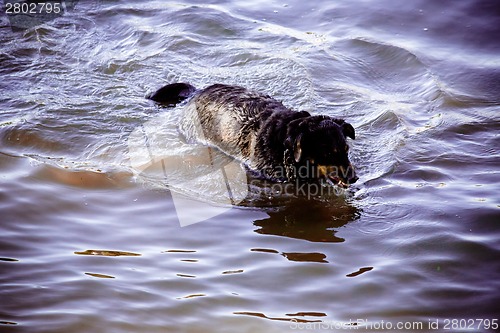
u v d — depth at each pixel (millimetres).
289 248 25234
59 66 40438
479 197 28422
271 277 23297
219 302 21875
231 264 24031
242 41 43844
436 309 21703
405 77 40219
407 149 32625
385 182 30047
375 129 34406
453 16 47406
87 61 41188
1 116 34406
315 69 40344
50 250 24391
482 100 37719
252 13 47969
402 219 27109
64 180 29469
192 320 21000
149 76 39656
